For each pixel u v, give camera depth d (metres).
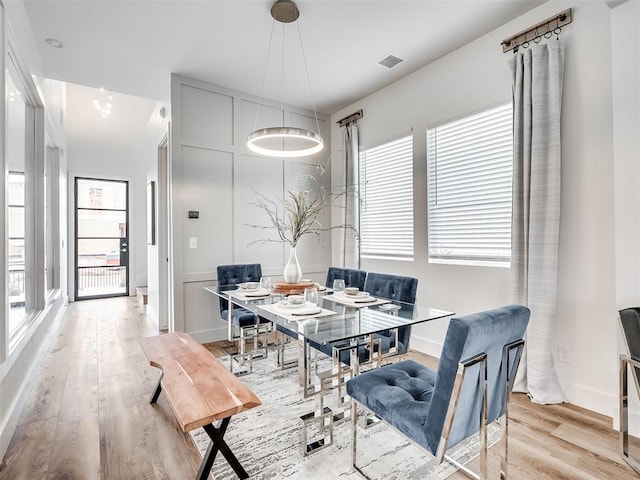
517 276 2.52
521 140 2.52
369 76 3.61
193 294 3.70
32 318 2.96
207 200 3.78
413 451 1.84
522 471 1.67
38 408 2.31
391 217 3.84
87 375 2.88
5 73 1.90
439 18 2.66
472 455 1.82
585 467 1.70
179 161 3.60
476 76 2.94
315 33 2.86
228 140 3.90
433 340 3.31
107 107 6.32
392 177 3.83
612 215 2.15
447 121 3.18
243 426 2.09
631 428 1.96
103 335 4.08
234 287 3.24
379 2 2.47
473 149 3.00
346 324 1.90
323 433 1.97
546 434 1.98
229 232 3.92
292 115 4.39
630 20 1.99
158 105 4.34
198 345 2.27
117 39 2.93
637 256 1.97
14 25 2.14
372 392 1.60
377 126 3.97
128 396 2.49
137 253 6.97
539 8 2.52
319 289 2.94
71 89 6.30
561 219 2.38
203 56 3.23
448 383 1.25
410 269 3.55
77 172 6.36
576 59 2.31
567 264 2.35
